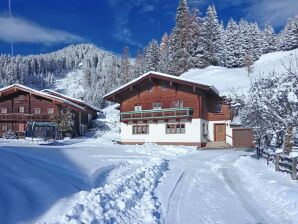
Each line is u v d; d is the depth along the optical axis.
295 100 18.44
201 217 10.20
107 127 69.12
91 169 15.36
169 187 14.35
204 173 19.28
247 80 62.03
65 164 15.71
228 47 88.12
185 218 9.99
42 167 13.86
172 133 42.66
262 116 20.33
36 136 52.09
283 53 90.19
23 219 7.55
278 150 19.77
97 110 74.50
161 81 44.19
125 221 8.69
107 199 9.55
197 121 41.44
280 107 19.59
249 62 76.06
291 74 19.78
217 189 14.69
